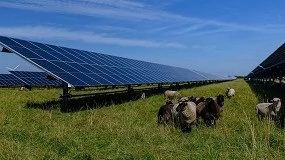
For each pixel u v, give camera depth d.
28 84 37.00
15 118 14.40
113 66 29.42
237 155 8.19
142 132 10.71
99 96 27.00
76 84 17.38
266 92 36.34
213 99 12.54
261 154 8.07
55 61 20.06
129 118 14.27
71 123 13.02
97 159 8.27
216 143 9.65
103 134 10.85
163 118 12.62
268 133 9.83
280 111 16.56
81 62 24.06
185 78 48.66
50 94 27.92
